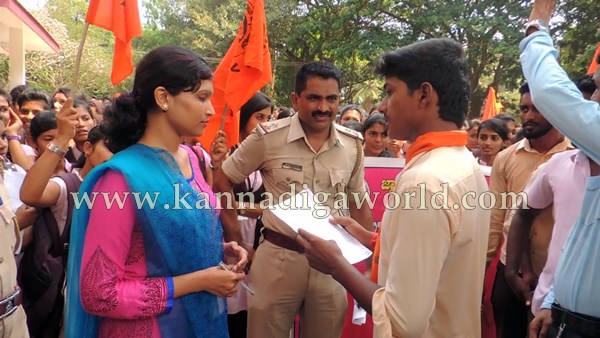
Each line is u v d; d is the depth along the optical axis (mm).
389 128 1572
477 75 14680
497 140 4691
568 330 1646
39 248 2598
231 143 3289
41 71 19828
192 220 1601
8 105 3412
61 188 2615
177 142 1687
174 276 1591
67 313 1647
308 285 2631
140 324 1544
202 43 20828
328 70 2576
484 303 3258
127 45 2846
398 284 1326
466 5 13945
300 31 17578
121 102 1633
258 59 3055
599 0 12898
